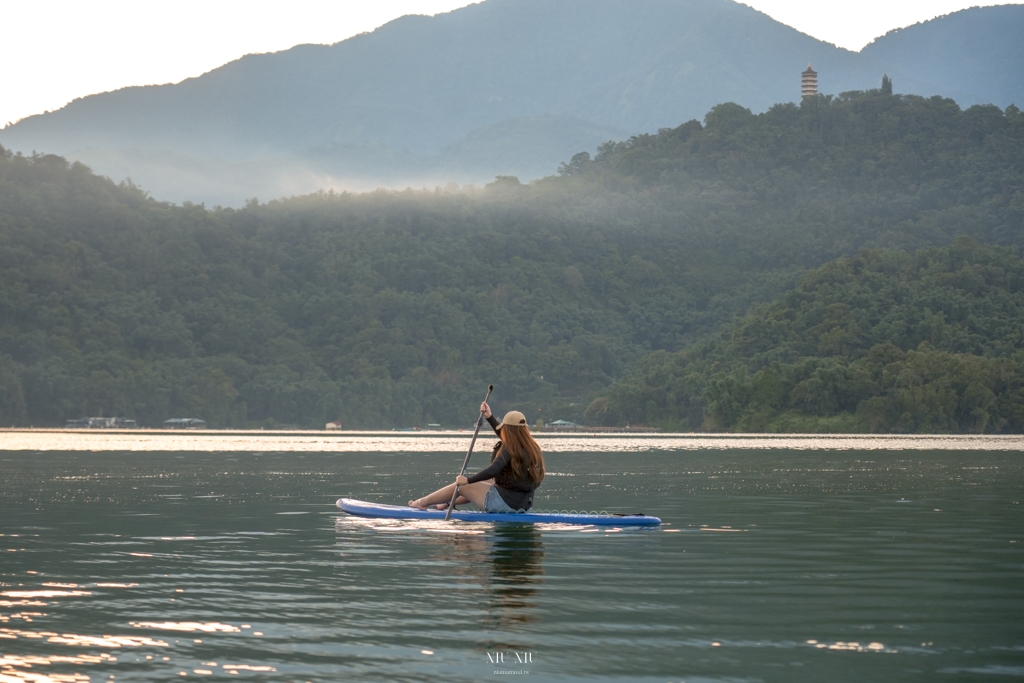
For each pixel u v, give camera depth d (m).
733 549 11.92
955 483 25.28
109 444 64.12
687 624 7.60
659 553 11.48
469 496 15.20
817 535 13.45
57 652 6.71
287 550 11.53
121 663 6.43
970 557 11.35
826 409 141.38
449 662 6.46
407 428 197.50
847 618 7.86
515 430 14.87
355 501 16.33
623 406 172.62
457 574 9.87
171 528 13.84
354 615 7.87
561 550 11.67
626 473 30.20
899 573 10.14
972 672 6.27
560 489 22.75
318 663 6.43
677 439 96.94
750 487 23.52
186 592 8.83
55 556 11.02
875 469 33.12
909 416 135.00
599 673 6.22
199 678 6.10
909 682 6.04
